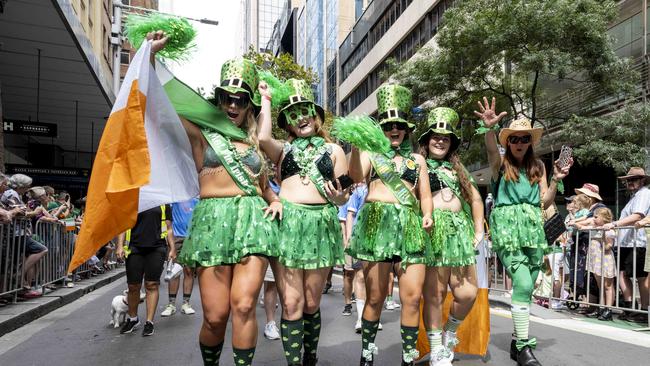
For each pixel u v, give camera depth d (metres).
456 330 4.15
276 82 3.81
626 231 6.70
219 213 2.99
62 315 6.88
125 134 2.83
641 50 12.99
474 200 4.28
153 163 3.09
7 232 6.49
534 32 11.39
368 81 34.06
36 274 7.65
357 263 5.68
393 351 4.59
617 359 4.25
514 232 4.14
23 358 4.50
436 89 13.55
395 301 8.37
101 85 18.12
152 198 3.10
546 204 4.35
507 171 4.23
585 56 11.37
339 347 4.79
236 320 2.88
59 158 28.02
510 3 11.65
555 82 15.15
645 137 11.30
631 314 6.62
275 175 3.93
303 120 3.76
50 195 10.12
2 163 8.41
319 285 3.62
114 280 12.31
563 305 7.79
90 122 23.00
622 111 11.52
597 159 11.56
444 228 3.88
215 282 2.96
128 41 3.17
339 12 43.31
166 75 3.19
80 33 14.52
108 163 2.81
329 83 46.72
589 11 11.28
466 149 14.61
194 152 3.21
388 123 3.86
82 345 4.98
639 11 13.07
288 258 3.43
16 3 11.76
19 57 15.31
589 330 5.69
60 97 19.38
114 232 2.79
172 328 5.81
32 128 14.55
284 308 3.44
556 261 8.02
